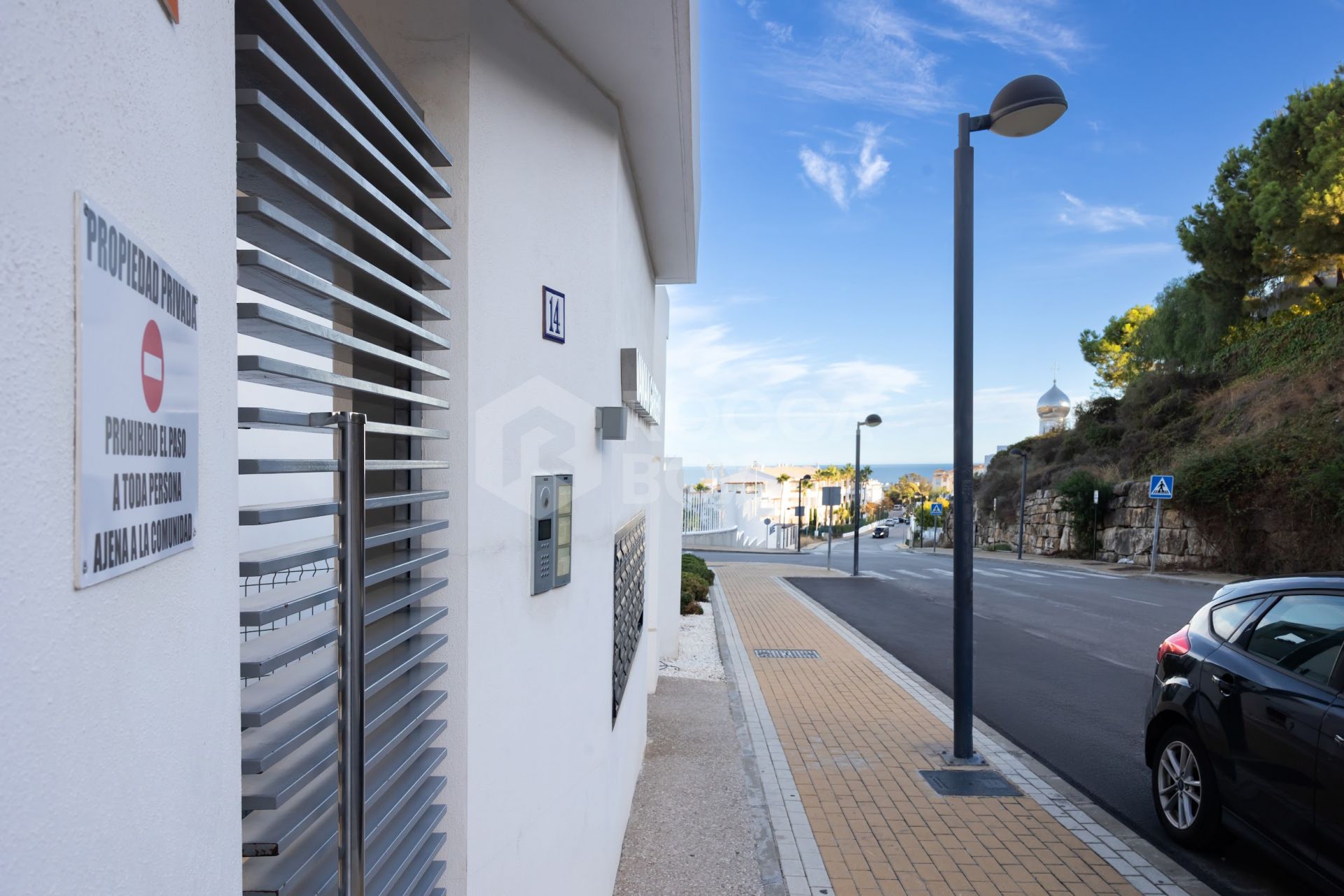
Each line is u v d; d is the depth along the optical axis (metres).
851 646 10.23
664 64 3.17
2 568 0.59
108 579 0.74
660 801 4.83
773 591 17.28
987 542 45.66
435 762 2.10
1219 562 24.11
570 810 3.06
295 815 1.44
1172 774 4.48
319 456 3.62
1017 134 5.48
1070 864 4.13
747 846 4.23
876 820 4.61
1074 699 7.70
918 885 3.87
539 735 2.78
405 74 2.38
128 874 0.78
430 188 2.10
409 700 1.94
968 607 5.69
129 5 0.80
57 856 0.66
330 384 1.49
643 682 5.67
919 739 6.19
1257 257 29.55
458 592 2.31
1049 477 39.16
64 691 0.67
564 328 3.02
